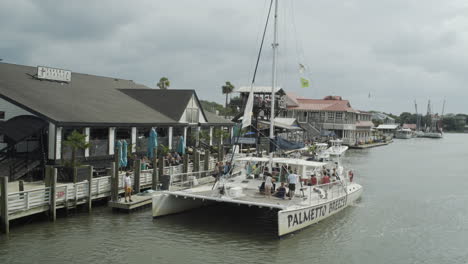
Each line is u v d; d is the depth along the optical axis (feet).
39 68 95.25
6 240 48.16
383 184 101.50
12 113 74.90
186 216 61.87
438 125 519.19
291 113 252.42
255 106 142.00
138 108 108.27
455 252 51.62
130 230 54.13
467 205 77.61
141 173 73.46
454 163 159.33
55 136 72.59
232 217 62.64
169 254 46.70
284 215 50.72
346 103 254.47
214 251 48.14
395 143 321.11
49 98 84.48
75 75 118.32
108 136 85.35
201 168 95.66
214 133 128.67
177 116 111.86
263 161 64.54
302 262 46.14
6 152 74.28
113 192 62.80
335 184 67.10
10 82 84.89
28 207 52.01
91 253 45.96
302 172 64.75
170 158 90.58
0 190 52.49
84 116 80.38
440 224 63.93
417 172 128.26
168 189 63.93
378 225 62.18
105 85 123.65
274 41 66.90
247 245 50.44
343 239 54.70
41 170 72.43
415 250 51.98
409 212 71.20
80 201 59.77
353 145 237.86
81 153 78.64
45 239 49.34
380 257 49.11
